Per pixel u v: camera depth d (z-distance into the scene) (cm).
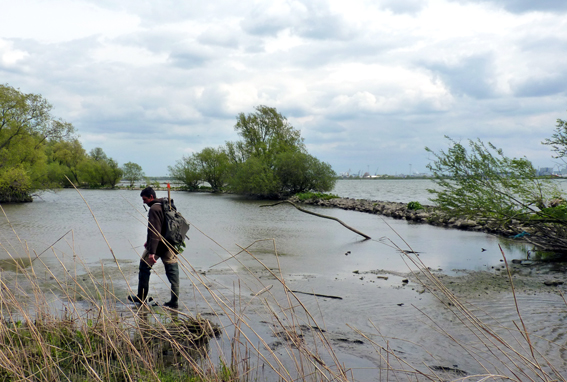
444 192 1115
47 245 1197
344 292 704
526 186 1027
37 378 359
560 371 392
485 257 1066
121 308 564
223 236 1461
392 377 383
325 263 984
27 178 3744
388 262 1000
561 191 1006
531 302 639
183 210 2772
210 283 755
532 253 1116
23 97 3828
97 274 808
